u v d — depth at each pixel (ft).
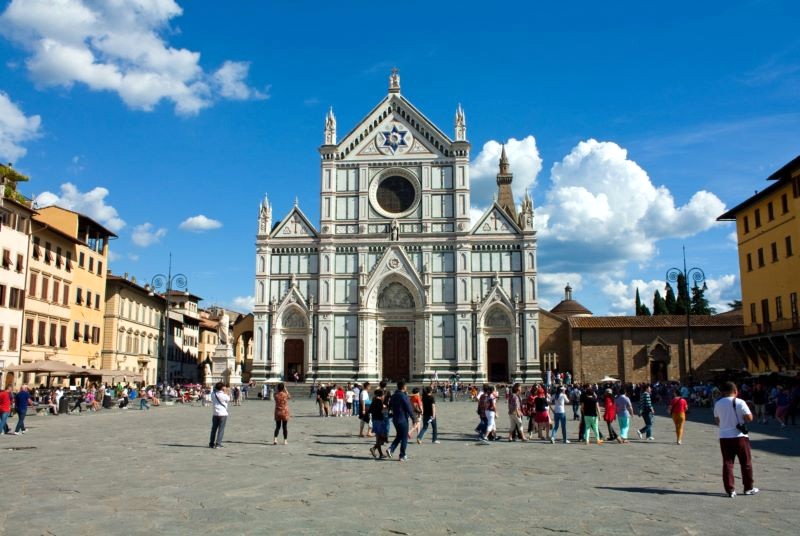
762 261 229.66
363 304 299.99
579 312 419.13
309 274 306.14
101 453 91.66
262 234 308.60
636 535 44.98
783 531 45.83
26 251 229.45
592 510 52.95
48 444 103.91
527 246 299.17
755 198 230.48
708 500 57.00
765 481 67.00
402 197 311.27
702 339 290.97
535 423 128.06
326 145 311.68
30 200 259.39
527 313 294.66
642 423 153.28
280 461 83.66
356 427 139.85
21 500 57.00
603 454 92.73
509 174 468.75
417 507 54.34
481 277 299.79
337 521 49.32
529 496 59.21
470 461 84.58
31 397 205.16
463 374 292.81
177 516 50.93
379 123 313.73
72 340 265.95
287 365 304.09
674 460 85.46
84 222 276.41
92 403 208.64
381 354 303.48
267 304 304.50
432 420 109.09
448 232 303.07
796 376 184.65
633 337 293.23
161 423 150.41
